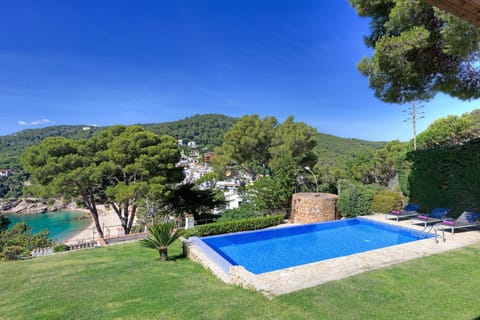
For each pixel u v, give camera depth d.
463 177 10.34
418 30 6.69
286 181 14.78
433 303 3.78
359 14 8.67
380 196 12.77
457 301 3.83
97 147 15.31
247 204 15.68
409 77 8.24
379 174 29.14
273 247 9.64
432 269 5.28
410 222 11.02
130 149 14.34
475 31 5.41
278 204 14.54
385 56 7.41
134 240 12.26
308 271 5.37
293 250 9.31
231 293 4.45
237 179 32.56
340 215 13.75
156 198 14.43
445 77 8.35
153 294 4.46
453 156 10.72
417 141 19.48
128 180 15.19
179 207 16.77
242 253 9.04
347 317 3.39
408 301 3.86
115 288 4.89
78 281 5.47
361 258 6.18
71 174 12.77
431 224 10.41
